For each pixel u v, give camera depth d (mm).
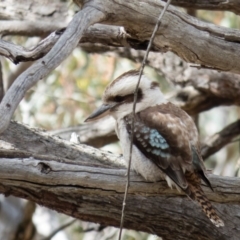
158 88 10516
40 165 9453
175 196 10219
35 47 9602
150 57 15789
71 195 11070
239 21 18750
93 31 11266
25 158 9508
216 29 10898
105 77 18469
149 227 11625
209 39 10875
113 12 10078
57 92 18891
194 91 15727
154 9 10383
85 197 11164
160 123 9984
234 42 10992
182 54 11016
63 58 9070
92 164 9734
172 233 11664
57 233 17562
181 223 11562
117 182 9695
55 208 11141
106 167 9781
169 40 10766
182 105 15727
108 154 12031
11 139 11836
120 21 10266
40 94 18375
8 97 8453
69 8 15289
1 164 9336
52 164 9500
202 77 15547
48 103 18609
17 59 9633
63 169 9531
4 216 17891
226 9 12516
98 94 18609
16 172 9383
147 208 11461
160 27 10578
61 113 18578
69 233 18516
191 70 15586
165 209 11508
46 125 18344
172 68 15750
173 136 9867
